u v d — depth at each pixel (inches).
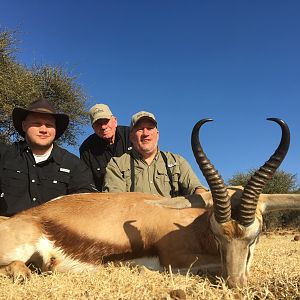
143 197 56.9
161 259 53.0
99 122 90.1
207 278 46.0
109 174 74.5
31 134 66.9
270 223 285.1
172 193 74.3
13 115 68.4
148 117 72.8
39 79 200.5
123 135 94.3
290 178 291.7
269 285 44.6
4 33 177.0
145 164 74.4
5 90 174.9
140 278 45.9
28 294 41.6
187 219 53.2
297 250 90.8
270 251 84.1
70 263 53.1
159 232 53.1
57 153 69.9
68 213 54.4
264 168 45.8
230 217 46.5
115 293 40.8
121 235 53.5
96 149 93.4
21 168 67.6
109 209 55.2
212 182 46.4
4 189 67.2
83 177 71.0
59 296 40.3
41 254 52.7
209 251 51.1
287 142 46.0
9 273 49.3
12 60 183.9
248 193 45.8
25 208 66.6
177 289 40.9
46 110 66.9
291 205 50.5
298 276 47.1
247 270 46.4
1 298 40.4
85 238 53.2
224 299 40.5
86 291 41.8
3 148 68.4
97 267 53.1
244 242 45.8
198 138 47.6
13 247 51.2
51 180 68.5
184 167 75.0
